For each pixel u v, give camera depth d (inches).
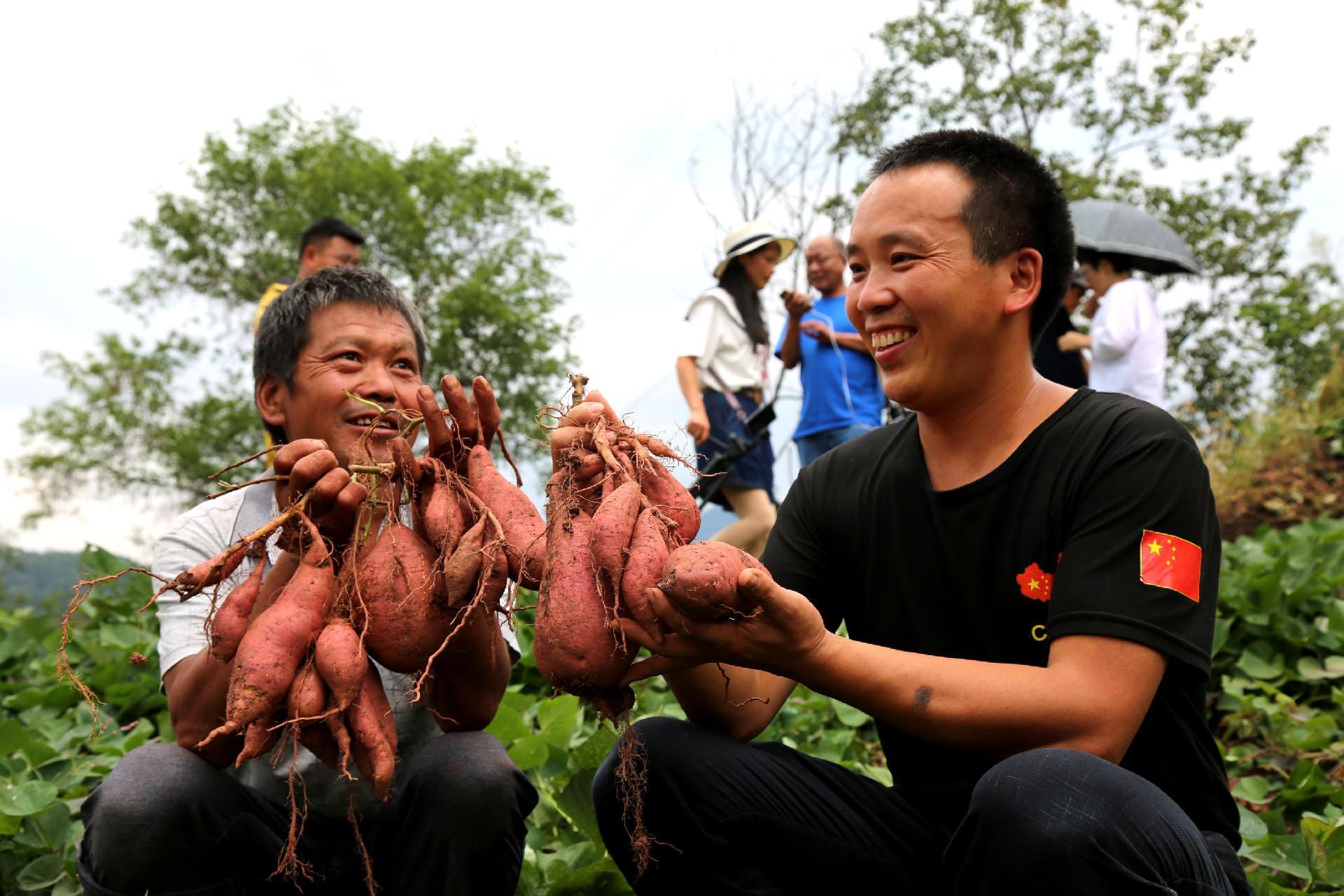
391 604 79.5
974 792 72.5
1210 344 934.4
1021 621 84.0
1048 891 68.4
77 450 1013.8
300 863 80.7
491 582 78.1
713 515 249.1
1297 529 250.8
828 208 776.3
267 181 1072.2
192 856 84.1
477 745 88.4
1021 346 85.4
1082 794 68.4
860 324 85.8
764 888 84.7
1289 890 109.4
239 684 74.7
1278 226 920.9
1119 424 82.3
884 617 90.4
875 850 85.9
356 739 77.2
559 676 74.2
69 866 118.8
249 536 79.0
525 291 1037.8
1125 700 74.4
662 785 86.1
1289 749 158.2
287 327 98.0
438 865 86.1
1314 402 363.9
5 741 138.6
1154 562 77.0
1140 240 263.1
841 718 164.4
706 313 227.6
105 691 168.7
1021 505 83.7
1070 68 872.9
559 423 86.3
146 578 209.2
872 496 91.2
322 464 79.5
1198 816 81.4
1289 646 184.1
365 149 1077.1
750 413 230.8
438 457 86.8
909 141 85.0
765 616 72.1
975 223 80.6
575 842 126.6
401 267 1047.6
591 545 75.4
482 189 1064.8
